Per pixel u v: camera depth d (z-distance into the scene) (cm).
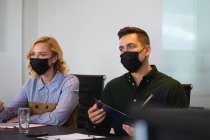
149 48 202
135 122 41
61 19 394
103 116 175
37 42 238
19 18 396
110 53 342
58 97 229
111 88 208
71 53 384
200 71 270
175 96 187
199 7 271
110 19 343
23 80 402
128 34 201
